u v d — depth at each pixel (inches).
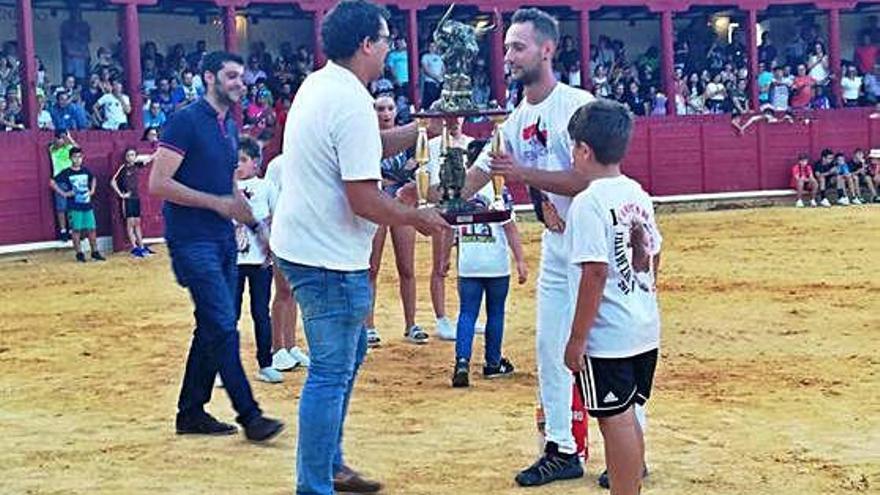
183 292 617.0
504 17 1140.5
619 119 198.1
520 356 395.5
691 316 478.0
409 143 244.1
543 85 243.1
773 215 1033.5
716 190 1167.0
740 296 532.7
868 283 566.3
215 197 275.6
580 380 199.5
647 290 199.3
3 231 852.6
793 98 1218.6
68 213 818.8
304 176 209.0
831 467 252.7
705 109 1198.3
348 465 257.8
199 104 281.1
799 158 1179.9
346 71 209.6
